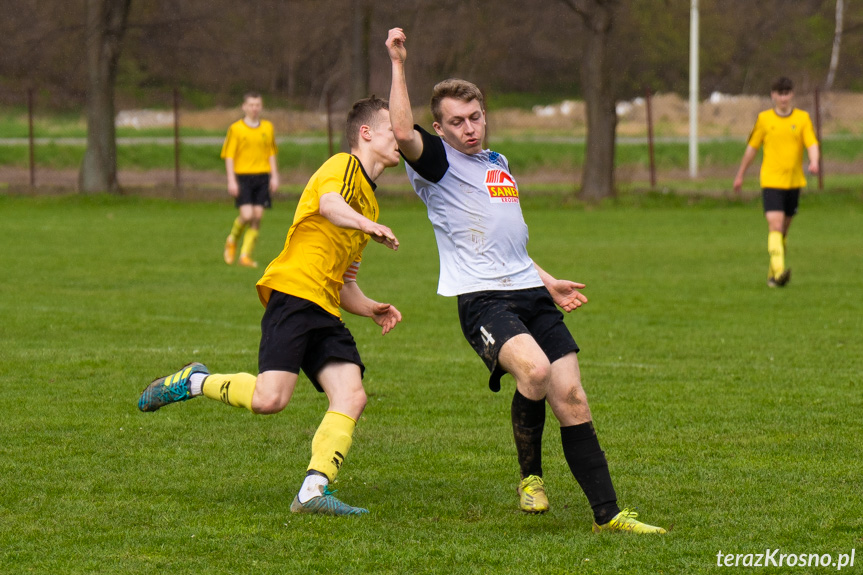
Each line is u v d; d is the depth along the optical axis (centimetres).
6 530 1412
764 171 4359
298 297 1535
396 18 11744
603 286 4484
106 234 6850
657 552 1325
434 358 2884
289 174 12650
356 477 1722
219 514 1496
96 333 3228
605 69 9681
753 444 1922
